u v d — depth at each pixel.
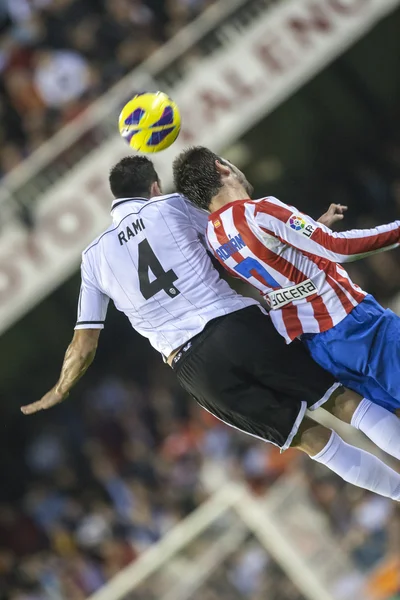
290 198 47.41
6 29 41.94
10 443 44.03
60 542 38.12
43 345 44.22
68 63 41.62
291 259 14.28
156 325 15.03
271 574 29.78
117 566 36.81
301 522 30.48
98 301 15.46
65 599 36.28
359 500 31.66
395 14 46.75
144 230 15.07
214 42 43.22
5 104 41.44
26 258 40.91
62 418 44.44
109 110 40.94
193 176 14.80
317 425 14.75
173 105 14.53
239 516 30.38
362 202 46.53
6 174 41.19
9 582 36.94
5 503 41.50
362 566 29.91
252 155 45.41
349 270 42.31
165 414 43.12
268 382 14.55
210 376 14.67
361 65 47.16
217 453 39.09
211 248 14.85
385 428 14.32
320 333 14.45
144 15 43.62
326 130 47.69
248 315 14.72
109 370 46.16
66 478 41.50
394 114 48.94
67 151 41.16
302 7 44.06
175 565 30.08
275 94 43.12
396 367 14.27
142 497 39.41
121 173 15.62
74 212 40.97
